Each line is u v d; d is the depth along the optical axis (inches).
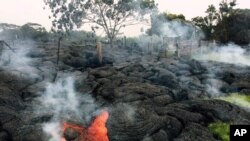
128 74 1009.5
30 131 588.7
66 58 1183.6
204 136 599.5
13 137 580.1
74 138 581.6
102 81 837.2
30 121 621.9
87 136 582.6
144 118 627.2
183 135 602.2
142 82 882.1
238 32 2114.9
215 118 666.8
